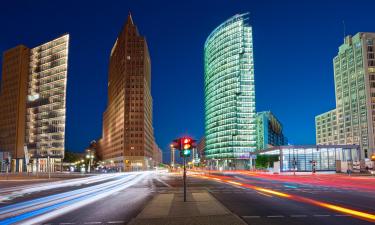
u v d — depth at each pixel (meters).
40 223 15.00
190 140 21.16
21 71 165.88
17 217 16.88
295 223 14.31
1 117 173.25
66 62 148.00
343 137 194.00
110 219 15.87
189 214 15.45
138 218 14.30
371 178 62.66
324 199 24.12
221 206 18.48
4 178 70.88
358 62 181.12
